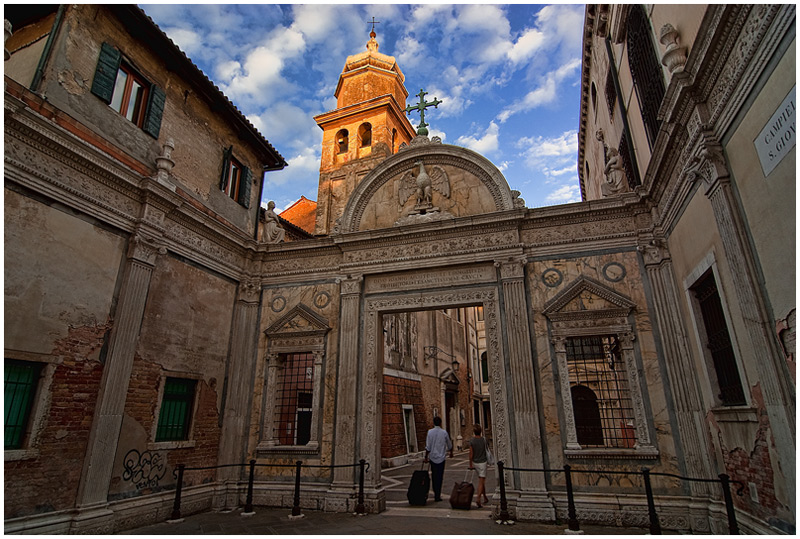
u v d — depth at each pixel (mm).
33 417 7121
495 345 10305
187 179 10961
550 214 10672
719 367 7715
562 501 8922
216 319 11359
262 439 11227
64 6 8477
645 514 8453
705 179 6633
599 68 13992
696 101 6547
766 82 5055
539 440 9352
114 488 8172
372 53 27422
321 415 11062
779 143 4891
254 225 13586
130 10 9383
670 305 9273
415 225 11430
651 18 8492
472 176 11938
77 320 7926
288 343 11891
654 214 9859
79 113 8477
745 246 5809
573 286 10031
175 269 10164
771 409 5523
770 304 5449
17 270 7055
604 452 8977
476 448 10914
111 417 8203
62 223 7844
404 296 11406
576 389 14656
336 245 12281
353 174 23578
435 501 11125
